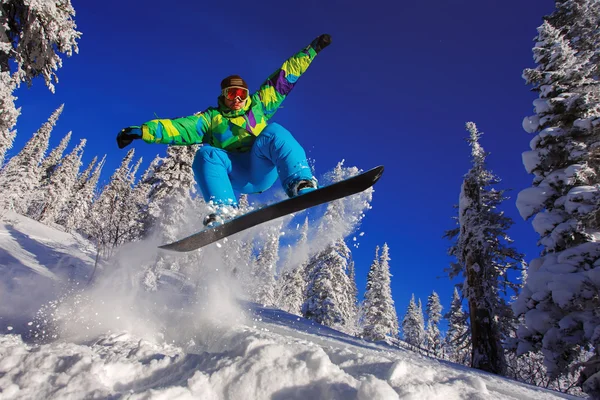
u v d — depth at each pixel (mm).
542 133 11758
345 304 26359
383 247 32125
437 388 2127
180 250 3342
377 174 2676
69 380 2023
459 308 15547
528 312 10461
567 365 9578
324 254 26859
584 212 9977
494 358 12719
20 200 41406
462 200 15227
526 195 11711
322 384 2047
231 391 2031
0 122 10453
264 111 3416
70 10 10711
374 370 2502
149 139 3125
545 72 12453
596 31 13258
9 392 1932
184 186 20938
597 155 10859
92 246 26906
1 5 9734
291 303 30562
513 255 14234
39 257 21578
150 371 2434
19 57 10195
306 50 3457
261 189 3584
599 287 9070
